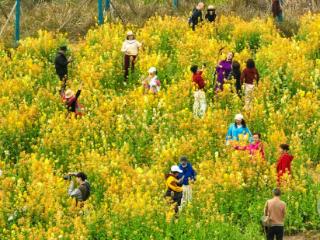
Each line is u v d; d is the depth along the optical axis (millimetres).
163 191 49469
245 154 51875
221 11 84000
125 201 46875
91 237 45500
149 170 51719
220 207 48750
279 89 63625
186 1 86688
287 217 48344
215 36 75688
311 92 63594
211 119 57156
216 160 52000
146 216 46031
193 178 48969
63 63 65812
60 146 55281
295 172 52312
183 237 45594
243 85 62125
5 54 70000
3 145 55969
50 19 80750
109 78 66750
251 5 86938
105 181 50688
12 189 49281
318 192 50000
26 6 84688
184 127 57438
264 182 50281
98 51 71500
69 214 46562
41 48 72188
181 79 65125
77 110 60156
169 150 53594
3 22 80812
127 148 54594
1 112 58969
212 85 64375
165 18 76312
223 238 45656
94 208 48906
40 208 47031
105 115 58250
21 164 52312
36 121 57875
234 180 49312
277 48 69938
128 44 67625
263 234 47125
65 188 49188
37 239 43688
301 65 65438
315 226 48625
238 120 55312
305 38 75688
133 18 81688
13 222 46594
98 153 55312
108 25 75000
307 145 56500
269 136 56250
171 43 73562
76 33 79812
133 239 45281
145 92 63219
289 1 87875
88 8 83750
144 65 67250
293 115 59281
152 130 57219
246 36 75250
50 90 64438
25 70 67375
